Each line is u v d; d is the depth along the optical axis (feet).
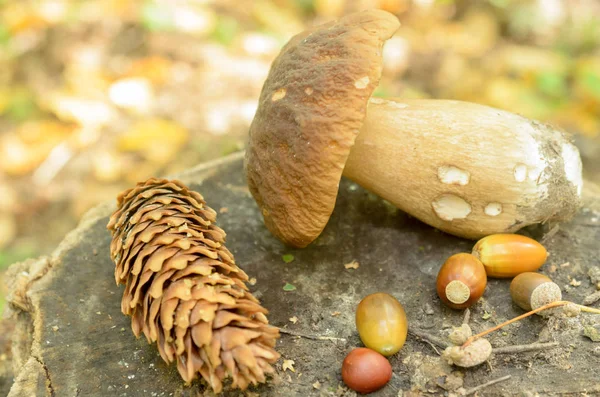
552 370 1.20
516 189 1.28
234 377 1.11
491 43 2.63
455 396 1.18
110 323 1.27
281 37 2.63
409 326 1.26
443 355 1.20
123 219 1.22
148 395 1.20
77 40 2.49
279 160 1.25
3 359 1.42
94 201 2.04
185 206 1.22
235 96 2.38
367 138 1.30
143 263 1.17
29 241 1.98
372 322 1.21
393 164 1.30
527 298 1.24
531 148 1.28
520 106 2.30
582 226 1.38
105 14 2.54
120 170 2.13
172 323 1.13
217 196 1.46
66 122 2.28
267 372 1.16
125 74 2.38
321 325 1.27
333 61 1.23
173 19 2.49
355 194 1.45
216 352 1.11
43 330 1.26
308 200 1.24
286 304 1.29
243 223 1.41
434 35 2.64
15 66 2.42
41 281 1.32
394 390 1.20
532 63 2.42
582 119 2.26
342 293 1.31
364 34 1.24
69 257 1.35
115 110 2.29
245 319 1.13
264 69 2.49
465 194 1.29
